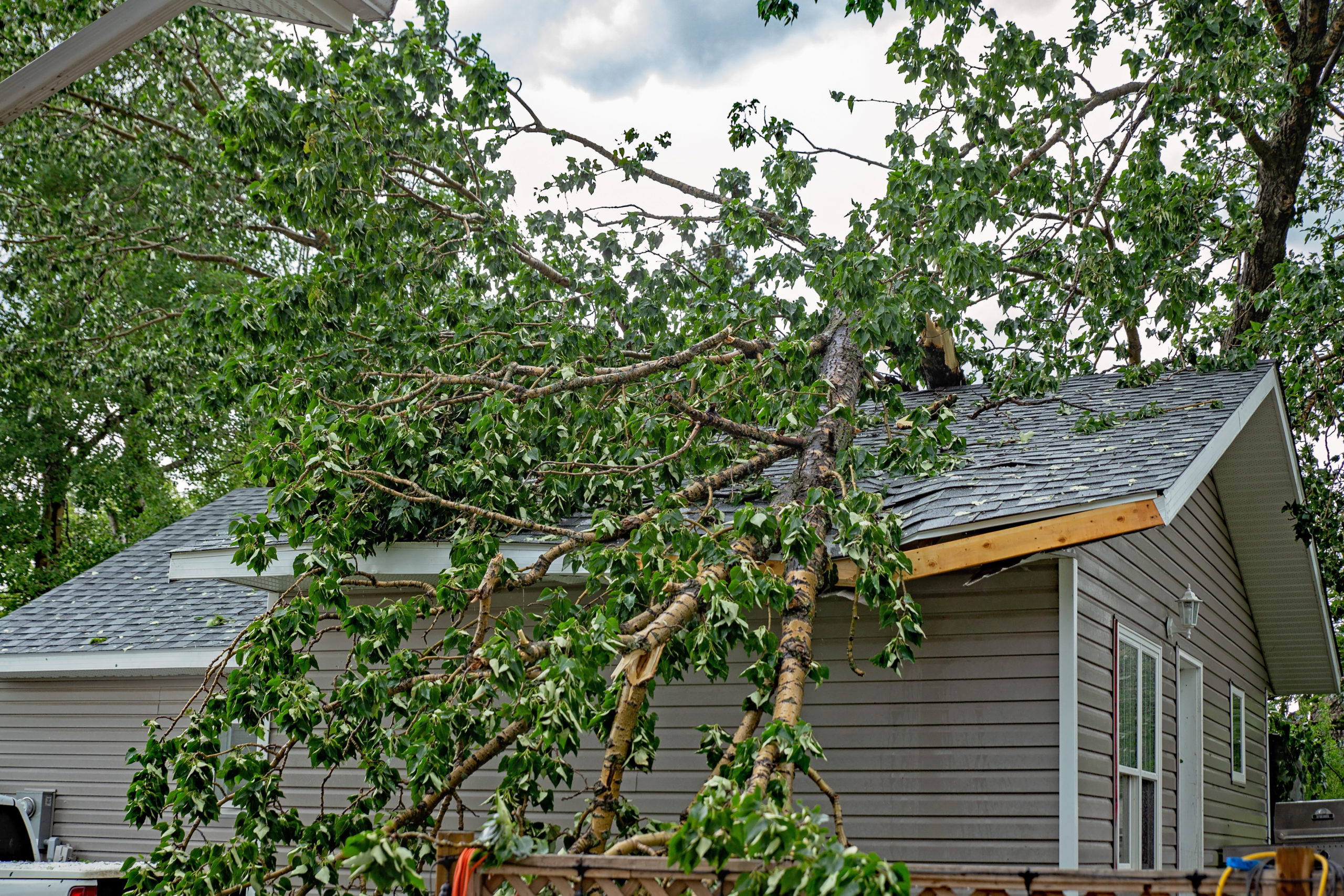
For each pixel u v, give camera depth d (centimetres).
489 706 545
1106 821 653
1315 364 1322
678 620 534
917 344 864
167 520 2644
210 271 2308
